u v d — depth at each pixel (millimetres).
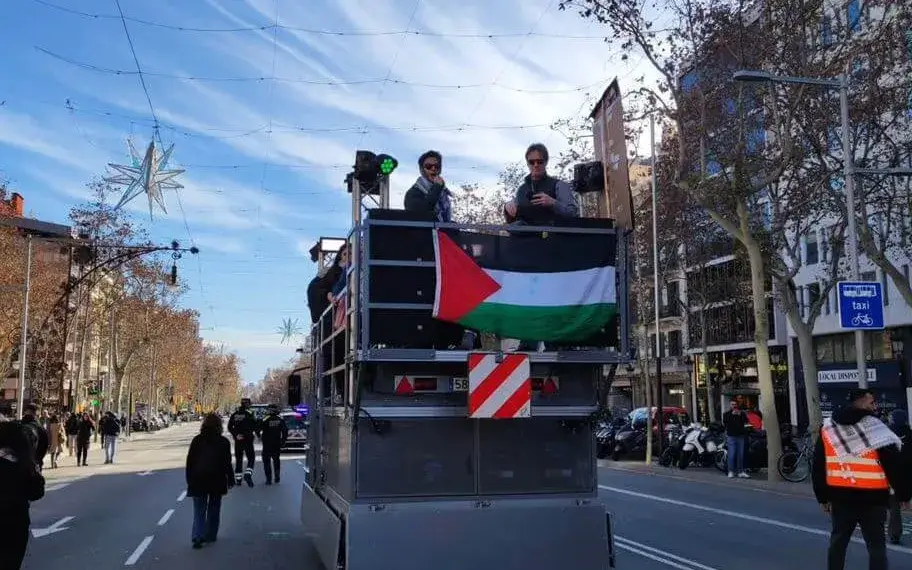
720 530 11922
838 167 21359
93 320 47781
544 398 6250
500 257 6148
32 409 14672
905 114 22875
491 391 5945
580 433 6301
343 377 6719
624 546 10484
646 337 32500
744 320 45594
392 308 5930
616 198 6473
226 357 152125
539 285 6148
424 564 5793
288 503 15406
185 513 14242
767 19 19484
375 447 5969
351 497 5902
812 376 21641
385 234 5984
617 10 18875
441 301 5910
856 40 19641
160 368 81312
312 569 9141
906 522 12906
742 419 20453
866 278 35438
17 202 45844
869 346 36375
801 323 22266
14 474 6918
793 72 19453
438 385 6074
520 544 5941
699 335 49469
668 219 30891
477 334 6273
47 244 43531
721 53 20156
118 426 29078
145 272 48219
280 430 19297
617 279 6316
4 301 34156
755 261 20594
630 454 30062
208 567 9305
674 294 47500
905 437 10914
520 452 6172
